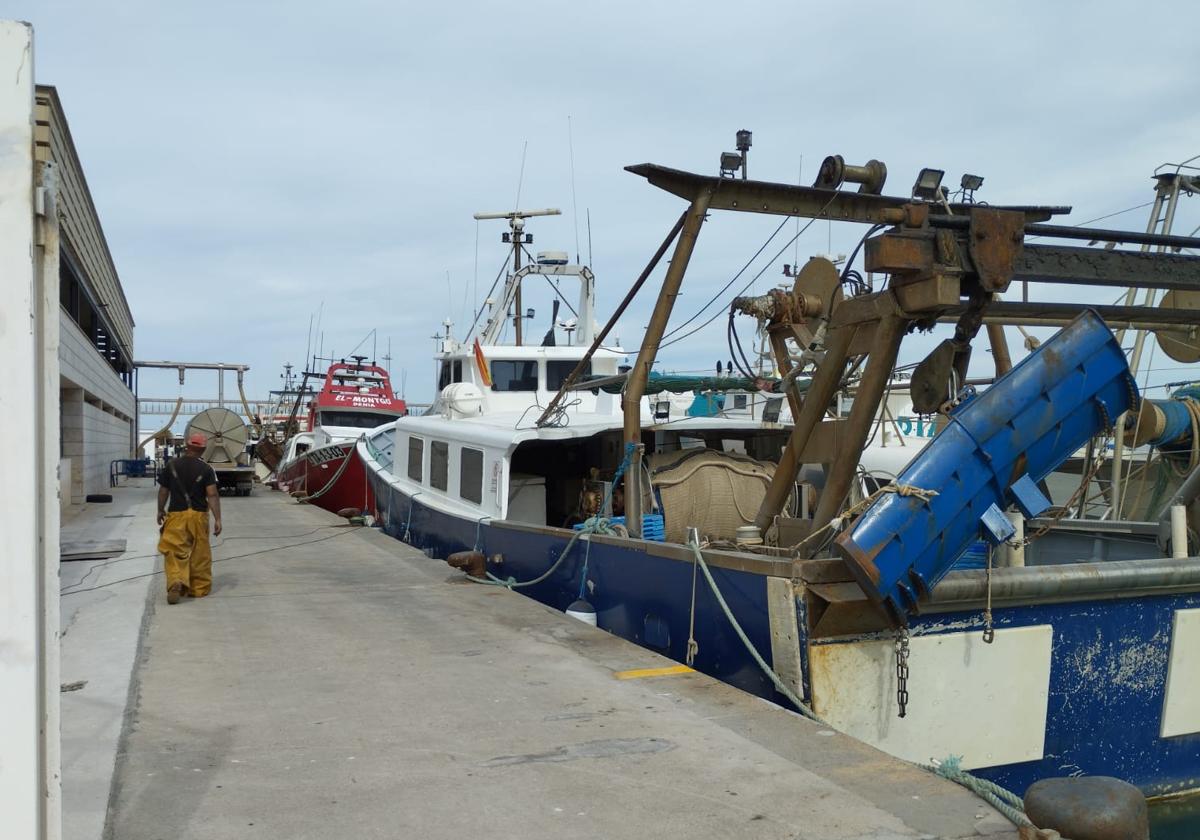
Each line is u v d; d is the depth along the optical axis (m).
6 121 1.79
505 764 3.93
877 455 11.52
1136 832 3.06
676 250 6.08
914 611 4.58
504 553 8.72
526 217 15.88
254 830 3.27
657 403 8.48
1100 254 5.33
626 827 3.30
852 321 5.39
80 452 19.83
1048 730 5.11
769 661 4.90
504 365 11.84
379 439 14.76
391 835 3.24
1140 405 6.05
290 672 5.50
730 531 8.00
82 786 3.65
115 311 26.00
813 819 3.36
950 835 3.23
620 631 6.68
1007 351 7.08
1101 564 5.19
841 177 5.95
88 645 6.24
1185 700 5.48
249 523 15.35
